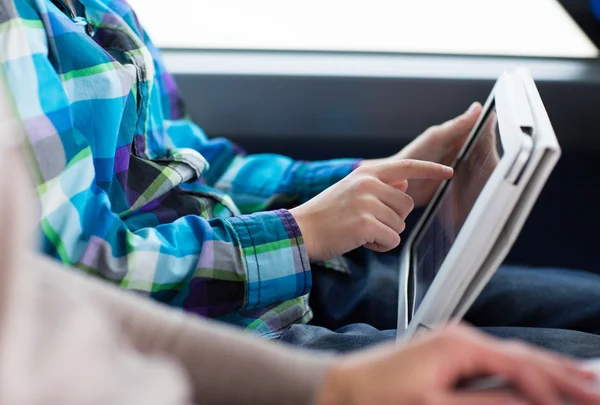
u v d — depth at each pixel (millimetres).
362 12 1381
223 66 1203
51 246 668
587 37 1319
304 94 1190
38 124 672
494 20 1357
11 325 301
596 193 1204
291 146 1224
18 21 692
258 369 472
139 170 834
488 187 645
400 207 797
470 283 670
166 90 1036
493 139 750
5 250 303
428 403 412
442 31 1318
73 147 702
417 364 428
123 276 691
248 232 758
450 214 829
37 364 325
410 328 695
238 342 484
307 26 1330
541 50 1269
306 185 1023
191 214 827
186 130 1037
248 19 1355
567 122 1194
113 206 786
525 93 762
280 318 841
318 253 783
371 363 451
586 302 911
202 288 742
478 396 421
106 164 760
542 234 1210
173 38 1294
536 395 425
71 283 446
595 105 1188
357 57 1236
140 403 342
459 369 430
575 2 1387
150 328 480
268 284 754
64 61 747
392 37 1296
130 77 805
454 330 447
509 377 432
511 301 915
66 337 340
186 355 475
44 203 663
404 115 1194
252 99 1199
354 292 957
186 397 390
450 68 1208
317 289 972
